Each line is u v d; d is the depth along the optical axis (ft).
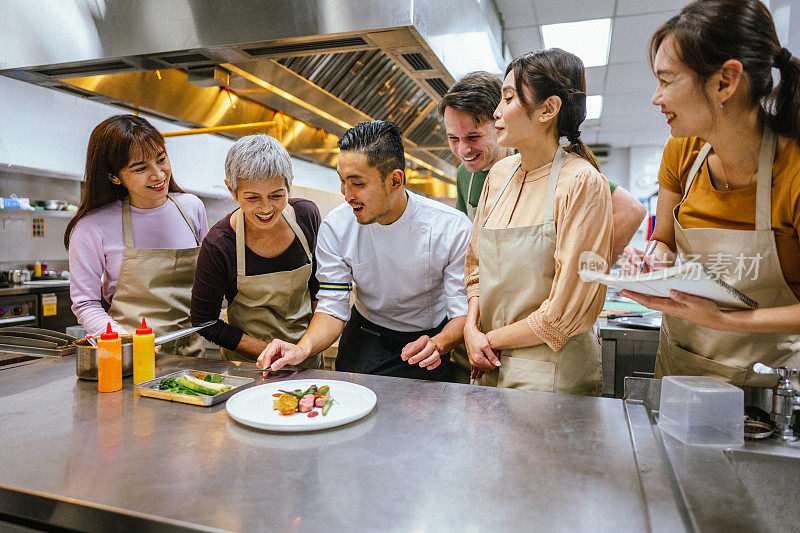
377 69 9.09
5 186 12.20
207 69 7.43
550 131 4.14
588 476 2.58
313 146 11.85
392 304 5.57
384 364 5.60
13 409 3.56
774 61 3.16
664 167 4.33
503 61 14.29
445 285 5.39
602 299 3.92
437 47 6.62
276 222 5.03
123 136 5.30
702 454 2.83
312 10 6.04
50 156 11.17
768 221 3.53
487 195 4.84
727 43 2.96
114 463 2.71
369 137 4.46
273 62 7.18
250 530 2.11
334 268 5.43
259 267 5.46
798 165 3.32
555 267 4.03
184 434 3.12
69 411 3.52
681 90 3.16
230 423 3.30
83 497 2.36
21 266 13.12
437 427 3.22
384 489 2.44
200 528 2.13
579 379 4.13
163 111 8.59
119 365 4.00
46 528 2.47
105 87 8.26
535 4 13.00
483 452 2.85
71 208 13.47
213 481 2.52
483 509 2.27
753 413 3.35
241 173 4.43
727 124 3.31
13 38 7.83
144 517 2.21
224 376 4.23
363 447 2.91
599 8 13.21
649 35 14.58
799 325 3.15
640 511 2.27
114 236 5.83
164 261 5.89
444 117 5.66
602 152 30.07
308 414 3.38
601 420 3.34
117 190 5.89
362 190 4.53
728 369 4.00
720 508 2.26
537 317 3.95
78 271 5.65
